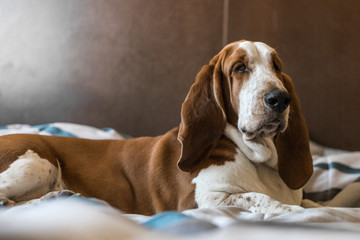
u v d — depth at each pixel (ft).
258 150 8.10
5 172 8.02
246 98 7.76
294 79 15.47
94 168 9.07
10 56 15.75
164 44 15.56
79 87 15.61
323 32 15.37
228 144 8.34
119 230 2.77
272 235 2.45
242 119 7.85
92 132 13.15
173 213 4.15
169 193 8.42
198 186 7.97
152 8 15.55
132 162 9.11
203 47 15.52
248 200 7.41
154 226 3.80
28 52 15.67
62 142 9.34
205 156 8.22
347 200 10.32
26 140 8.73
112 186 8.86
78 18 15.62
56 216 2.81
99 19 15.58
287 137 8.60
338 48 15.31
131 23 15.57
